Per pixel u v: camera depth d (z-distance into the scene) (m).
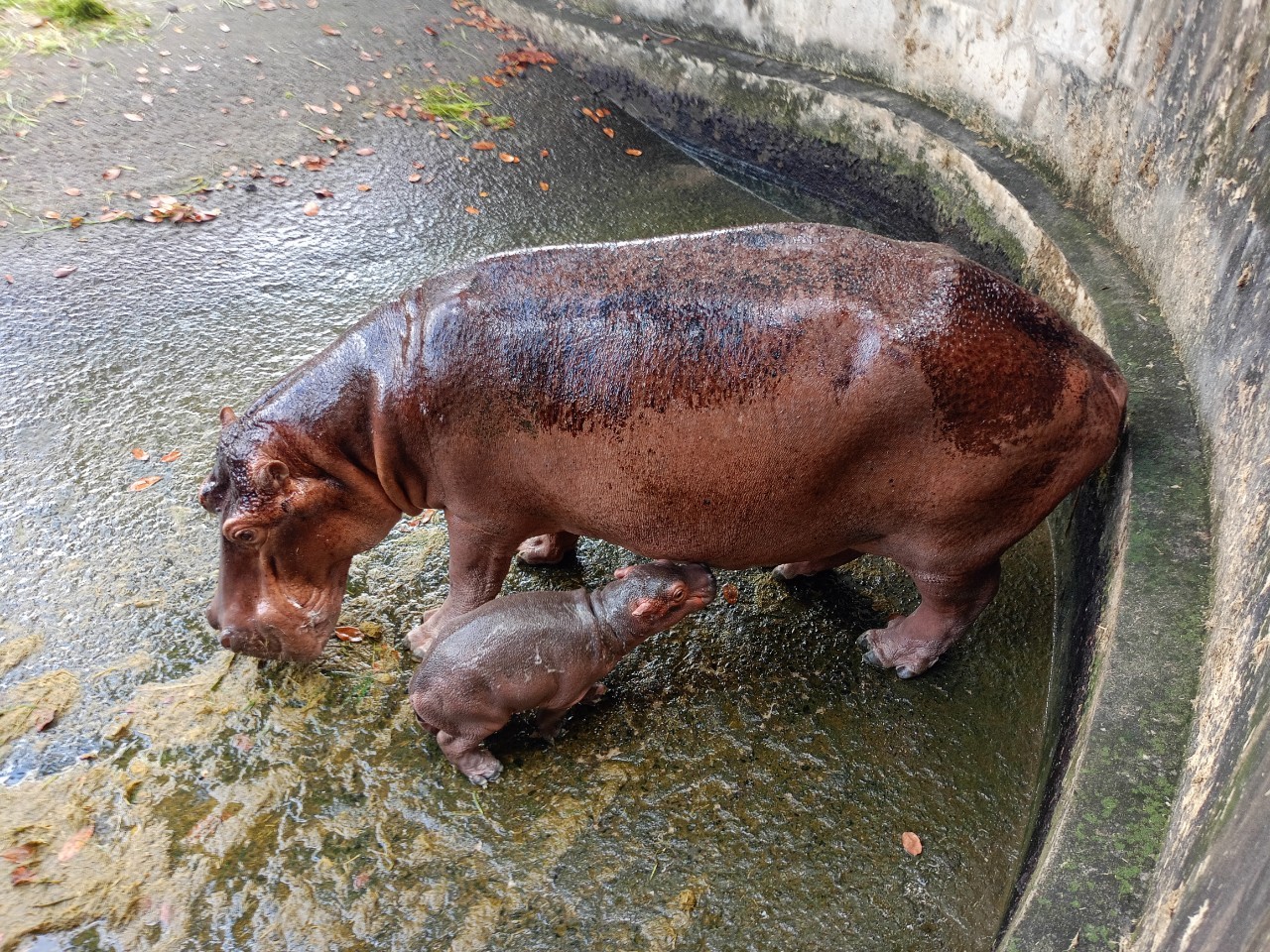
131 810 2.74
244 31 6.50
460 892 2.62
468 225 5.09
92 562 3.38
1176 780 2.07
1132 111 3.34
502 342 2.53
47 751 2.87
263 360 4.21
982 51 4.26
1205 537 2.48
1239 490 2.35
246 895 2.60
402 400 2.61
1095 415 2.50
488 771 2.86
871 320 2.37
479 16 7.00
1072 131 3.76
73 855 2.64
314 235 4.94
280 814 2.77
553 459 2.60
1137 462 2.68
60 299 4.43
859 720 3.02
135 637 3.17
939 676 3.12
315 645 2.92
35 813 2.72
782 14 5.33
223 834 2.71
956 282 2.43
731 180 5.77
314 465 2.73
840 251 2.52
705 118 5.75
